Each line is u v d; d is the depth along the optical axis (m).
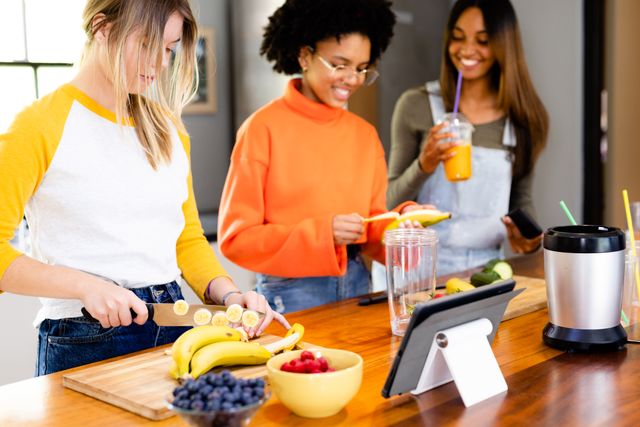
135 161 1.67
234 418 1.00
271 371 1.19
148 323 1.71
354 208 2.28
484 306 1.34
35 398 1.30
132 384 1.31
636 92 4.19
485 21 2.81
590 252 1.49
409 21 3.83
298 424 1.18
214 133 3.73
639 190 4.32
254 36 3.57
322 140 2.24
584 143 3.91
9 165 1.49
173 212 1.75
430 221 2.10
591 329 1.52
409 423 1.18
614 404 1.25
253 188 2.16
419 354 1.26
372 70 2.23
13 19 3.04
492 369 1.31
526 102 2.89
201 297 1.80
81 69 1.65
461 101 2.98
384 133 3.77
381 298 2.00
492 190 2.94
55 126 1.57
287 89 2.27
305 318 1.84
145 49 1.57
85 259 1.61
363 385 1.35
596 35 3.83
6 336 2.92
